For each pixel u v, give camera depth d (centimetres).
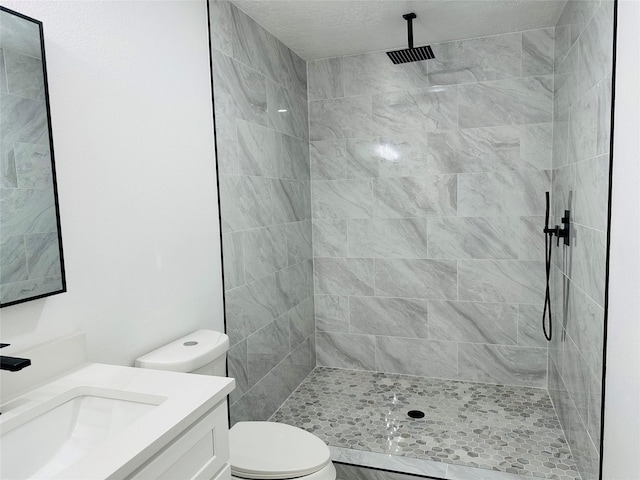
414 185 330
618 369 160
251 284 267
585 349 204
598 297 183
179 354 179
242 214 257
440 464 231
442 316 333
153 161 187
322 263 359
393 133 332
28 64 132
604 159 174
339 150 346
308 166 351
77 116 151
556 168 285
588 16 201
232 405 246
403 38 304
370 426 272
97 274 159
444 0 248
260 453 176
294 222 326
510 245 313
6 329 127
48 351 136
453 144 319
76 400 131
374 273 346
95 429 127
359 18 270
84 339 148
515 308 316
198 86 217
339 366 364
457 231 323
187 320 208
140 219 179
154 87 187
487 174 313
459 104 316
